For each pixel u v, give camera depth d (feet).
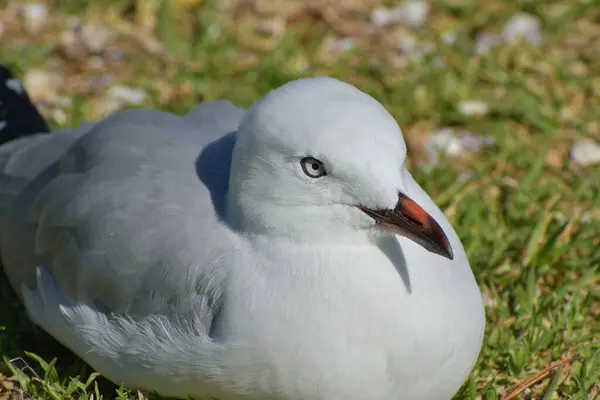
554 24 51.19
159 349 29.37
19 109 40.73
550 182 42.06
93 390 32.73
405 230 26.91
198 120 33.40
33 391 32.71
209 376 28.96
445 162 43.21
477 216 39.34
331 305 27.66
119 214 30.45
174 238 29.48
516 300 35.68
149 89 47.47
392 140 26.68
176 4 52.70
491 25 51.62
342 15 52.90
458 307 28.78
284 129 26.78
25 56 49.49
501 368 33.47
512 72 48.83
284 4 53.06
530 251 37.91
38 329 35.83
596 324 35.14
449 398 30.32
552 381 32.14
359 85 47.75
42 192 33.35
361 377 28.09
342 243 27.89
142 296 29.86
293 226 27.76
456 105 46.11
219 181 30.45
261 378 28.43
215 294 28.55
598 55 49.65
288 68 48.24
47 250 32.78
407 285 27.94
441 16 52.70
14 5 53.21
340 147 26.35
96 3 53.06
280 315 27.76
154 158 31.30
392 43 50.83
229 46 50.29
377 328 27.71
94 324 30.99
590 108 46.65
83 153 32.76
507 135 44.68
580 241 38.40
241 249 28.60
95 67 49.52
